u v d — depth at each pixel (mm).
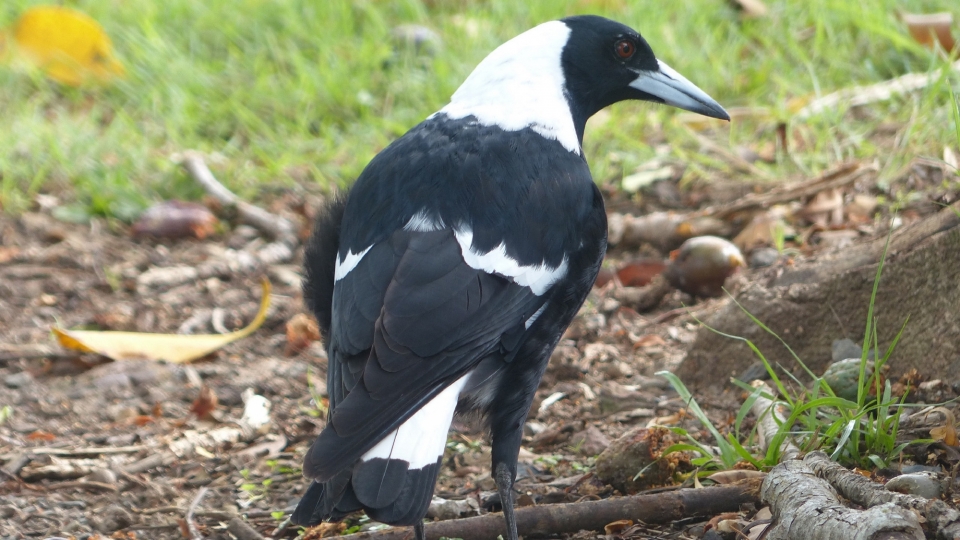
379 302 6973
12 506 8609
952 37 14453
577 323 11219
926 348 8617
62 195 15125
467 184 7520
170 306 12453
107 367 10953
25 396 10562
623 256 12766
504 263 7320
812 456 7359
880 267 7906
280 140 15758
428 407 6711
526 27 17484
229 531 8109
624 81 9281
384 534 7551
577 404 9820
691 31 16922
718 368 9727
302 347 11430
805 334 9438
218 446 9531
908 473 7457
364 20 18562
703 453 7957
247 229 14156
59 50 17594
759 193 13188
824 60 15633
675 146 14438
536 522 7465
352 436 6383
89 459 9328
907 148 12617
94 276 13211
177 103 16500
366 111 16141
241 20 18453
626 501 7500
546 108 8414
